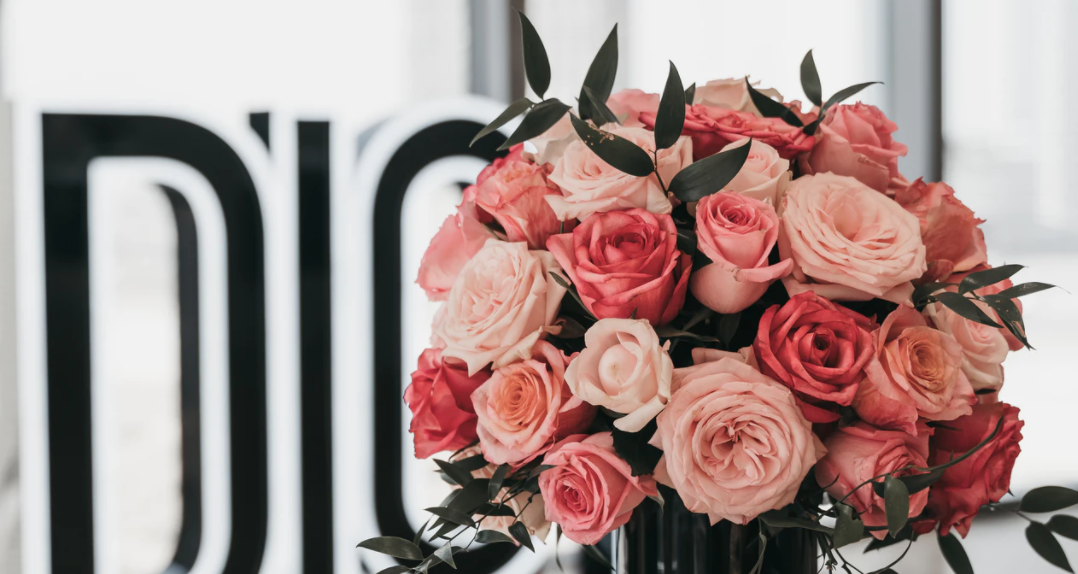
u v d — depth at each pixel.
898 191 1.48
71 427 2.39
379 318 2.59
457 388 1.43
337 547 2.59
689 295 1.43
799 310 1.37
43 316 2.35
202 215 2.49
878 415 1.37
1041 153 3.66
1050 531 1.51
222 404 2.51
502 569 2.64
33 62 2.62
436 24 3.01
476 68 3.05
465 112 2.63
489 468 1.46
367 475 2.60
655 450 1.40
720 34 3.29
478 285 1.42
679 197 1.39
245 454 2.54
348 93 2.94
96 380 2.43
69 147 2.34
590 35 3.10
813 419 1.37
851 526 1.35
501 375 1.40
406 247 2.62
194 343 2.66
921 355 1.38
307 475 2.55
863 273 1.37
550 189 1.43
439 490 3.00
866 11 3.49
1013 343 1.49
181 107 2.43
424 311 2.93
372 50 2.96
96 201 2.39
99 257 2.41
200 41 2.79
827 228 1.38
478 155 2.64
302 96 2.89
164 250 2.93
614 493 1.38
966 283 1.39
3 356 2.56
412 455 2.67
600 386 1.38
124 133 2.38
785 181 1.42
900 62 3.55
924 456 1.39
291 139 2.53
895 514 1.34
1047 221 3.66
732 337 1.42
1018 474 3.60
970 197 3.62
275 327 2.53
